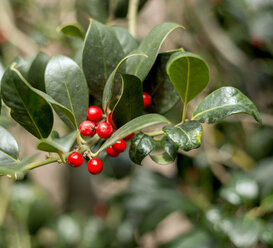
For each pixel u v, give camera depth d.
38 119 0.40
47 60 0.42
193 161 0.77
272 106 0.87
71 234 0.88
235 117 0.75
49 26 0.86
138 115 0.40
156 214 0.74
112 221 0.92
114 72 0.39
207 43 0.85
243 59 0.87
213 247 0.63
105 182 1.06
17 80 0.39
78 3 0.83
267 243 0.59
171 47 0.79
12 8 0.90
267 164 0.71
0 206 0.78
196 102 0.73
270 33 0.87
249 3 0.89
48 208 0.85
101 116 0.41
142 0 0.57
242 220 0.61
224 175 0.76
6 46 0.81
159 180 0.81
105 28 0.42
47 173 1.22
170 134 0.38
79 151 0.39
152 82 0.43
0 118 0.47
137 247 0.86
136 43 0.44
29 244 0.83
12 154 0.41
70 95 0.41
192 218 0.75
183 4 0.82
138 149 0.40
